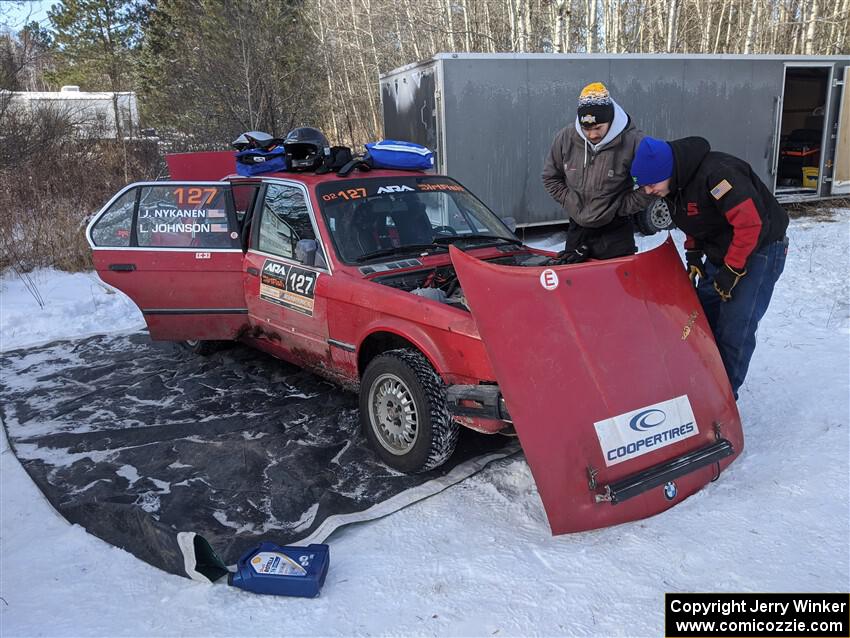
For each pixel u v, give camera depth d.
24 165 11.89
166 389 5.39
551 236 10.55
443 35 19.84
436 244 4.82
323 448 4.23
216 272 5.36
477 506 3.50
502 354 3.20
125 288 5.50
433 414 3.66
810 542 2.90
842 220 11.26
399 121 10.83
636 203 4.09
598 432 3.18
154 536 3.27
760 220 3.35
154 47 20.66
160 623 2.75
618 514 3.15
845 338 5.55
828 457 3.60
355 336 4.27
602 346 3.35
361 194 4.90
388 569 2.99
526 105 9.70
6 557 3.35
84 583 3.09
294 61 16.34
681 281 3.76
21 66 13.02
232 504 3.63
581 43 19.11
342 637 2.56
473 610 2.66
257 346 5.56
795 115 13.57
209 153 6.80
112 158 13.65
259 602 2.83
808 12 20.42
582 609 2.61
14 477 4.11
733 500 3.28
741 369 3.88
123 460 4.18
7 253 9.68
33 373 5.95
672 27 16.45
